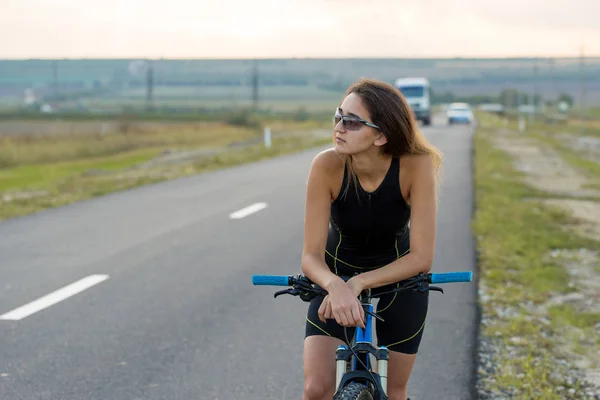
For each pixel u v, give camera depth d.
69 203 16.05
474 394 5.53
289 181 20.19
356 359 3.55
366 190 3.72
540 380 5.83
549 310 7.86
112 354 6.42
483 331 7.06
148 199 16.61
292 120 92.25
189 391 5.62
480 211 14.45
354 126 3.55
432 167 3.73
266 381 5.83
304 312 7.73
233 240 11.64
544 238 11.84
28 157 33.34
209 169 24.25
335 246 3.96
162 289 8.64
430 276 3.55
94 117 109.19
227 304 8.02
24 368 6.07
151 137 49.09
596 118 157.75
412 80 70.62
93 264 9.98
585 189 19.38
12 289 8.66
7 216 14.27
